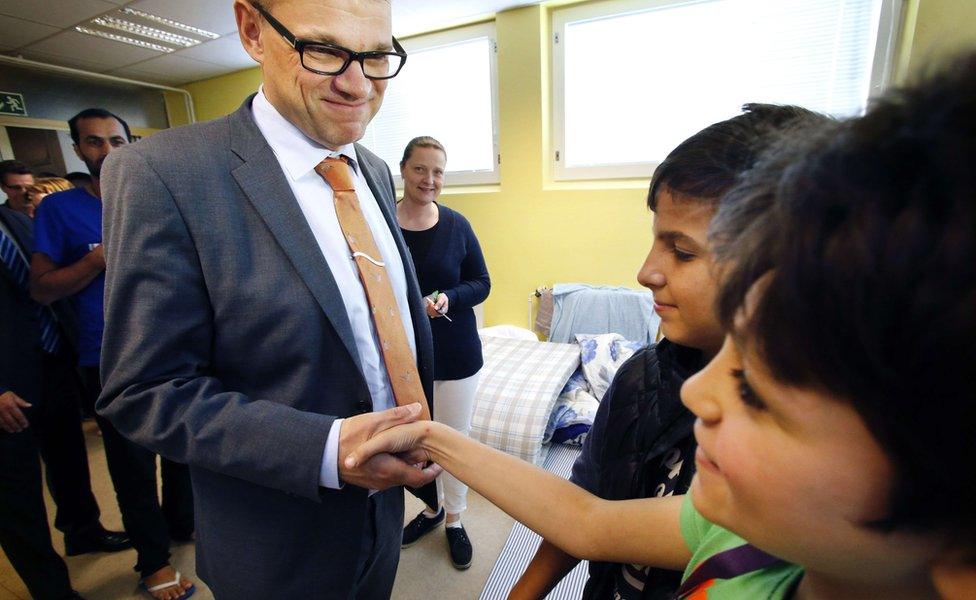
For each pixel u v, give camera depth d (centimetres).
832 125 18
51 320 157
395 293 91
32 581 143
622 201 288
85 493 174
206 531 81
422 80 336
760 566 34
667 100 274
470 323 173
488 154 328
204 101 421
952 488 15
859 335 14
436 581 161
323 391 76
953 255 12
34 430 148
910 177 14
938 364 13
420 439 66
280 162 77
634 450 58
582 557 53
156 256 64
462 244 177
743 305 19
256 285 69
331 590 82
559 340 301
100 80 396
